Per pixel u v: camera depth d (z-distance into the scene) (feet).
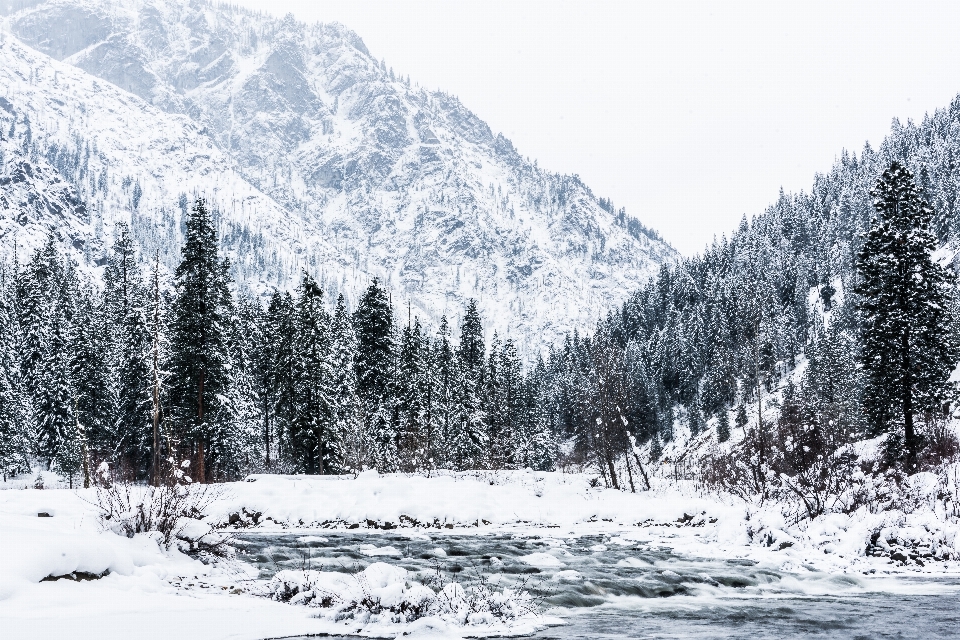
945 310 124.57
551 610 36.06
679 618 34.50
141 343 171.01
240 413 163.12
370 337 178.50
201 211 150.10
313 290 164.25
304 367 160.15
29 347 218.59
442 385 212.43
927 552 52.85
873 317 128.57
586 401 140.77
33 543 31.42
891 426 124.36
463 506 81.51
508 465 175.94
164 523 42.16
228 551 44.80
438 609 31.86
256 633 27.02
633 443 130.31
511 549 59.21
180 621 27.55
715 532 68.13
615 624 32.78
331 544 59.47
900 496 69.05
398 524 76.13
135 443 172.96
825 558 54.65
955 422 120.88
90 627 25.54
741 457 116.88
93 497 59.67
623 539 69.51
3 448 191.31
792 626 32.76
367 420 165.89
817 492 71.41
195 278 146.92
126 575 34.37
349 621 30.17
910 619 34.60
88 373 194.59
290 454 197.77
